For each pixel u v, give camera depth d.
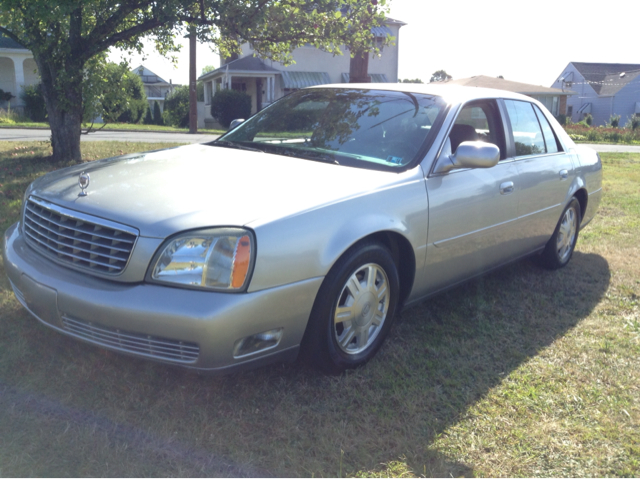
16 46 29.11
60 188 2.91
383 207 2.94
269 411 2.63
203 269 2.36
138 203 2.59
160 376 2.84
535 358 3.33
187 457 2.27
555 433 2.61
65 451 2.24
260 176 2.91
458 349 3.38
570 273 4.93
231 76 32.41
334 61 33.38
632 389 3.02
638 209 7.76
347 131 3.54
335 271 2.73
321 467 2.28
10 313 3.33
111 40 10.10
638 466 2.40
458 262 3.60
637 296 4.43
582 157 5.06
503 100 4.18
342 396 2.80
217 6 9.38
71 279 2.54
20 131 18.20
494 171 3.76
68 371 2.80
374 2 10.24
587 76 58.06
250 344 2.49
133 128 24.44
